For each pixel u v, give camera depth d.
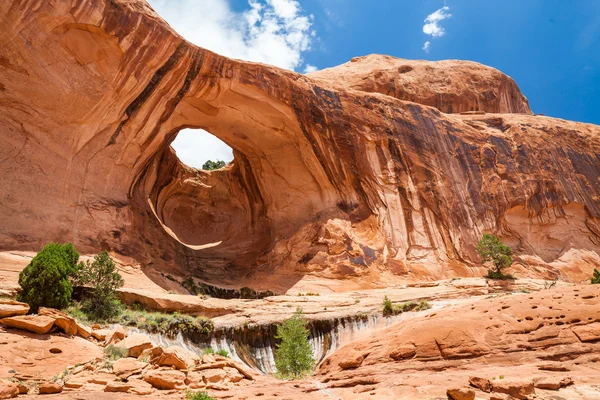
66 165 20.30
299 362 12.43
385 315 16.80
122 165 23.12
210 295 22.89
